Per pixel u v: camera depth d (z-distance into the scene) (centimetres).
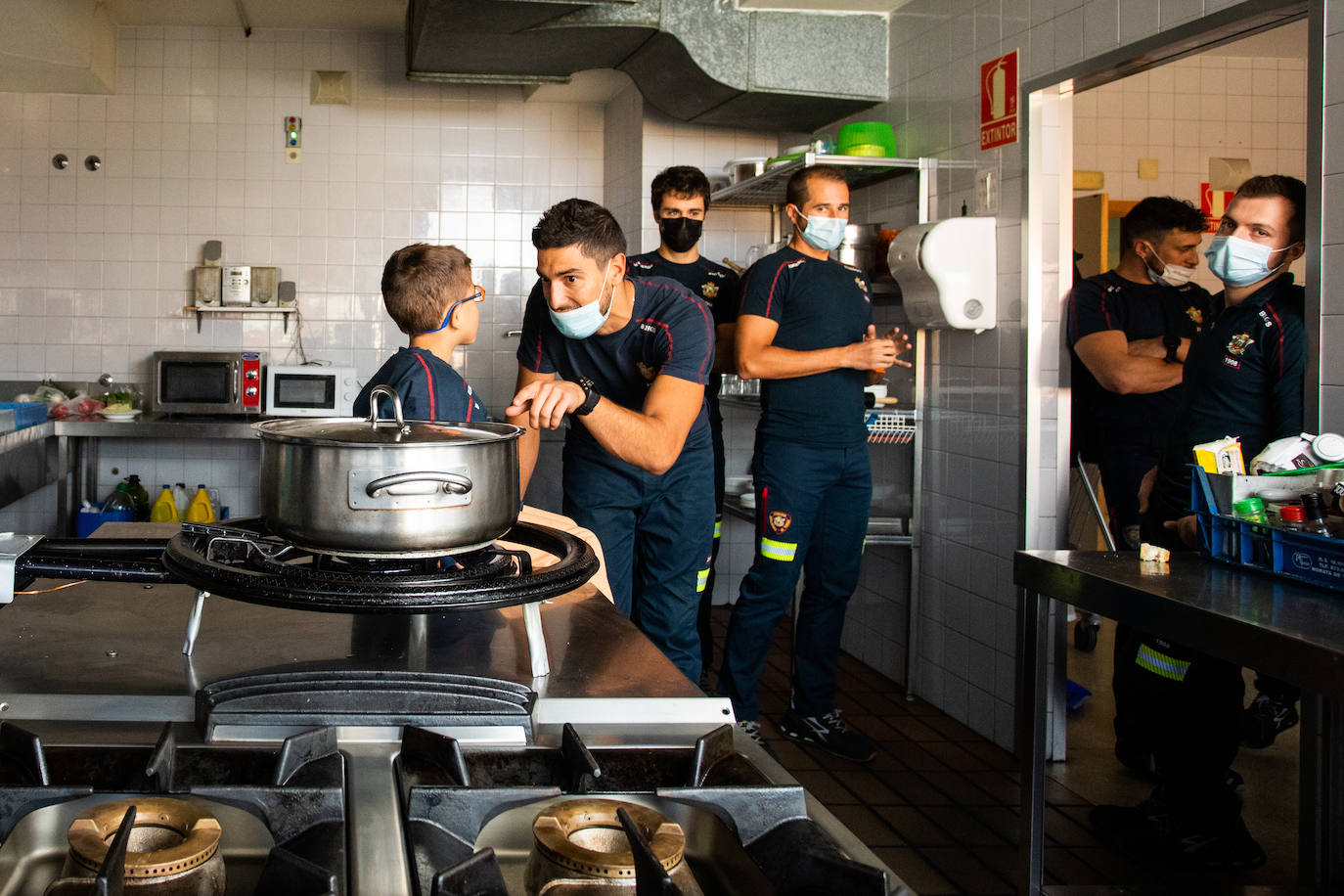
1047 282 313
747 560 515
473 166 546
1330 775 213
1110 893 214
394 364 199
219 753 77
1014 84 318
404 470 100
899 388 401
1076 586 188
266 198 535
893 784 297
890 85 402
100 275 527
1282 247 232
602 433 178
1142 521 285
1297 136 407
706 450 253
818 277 310
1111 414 321
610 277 215
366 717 90
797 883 63
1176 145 408
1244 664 150
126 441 529
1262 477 187
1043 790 207
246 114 531
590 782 76
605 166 548
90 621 121
